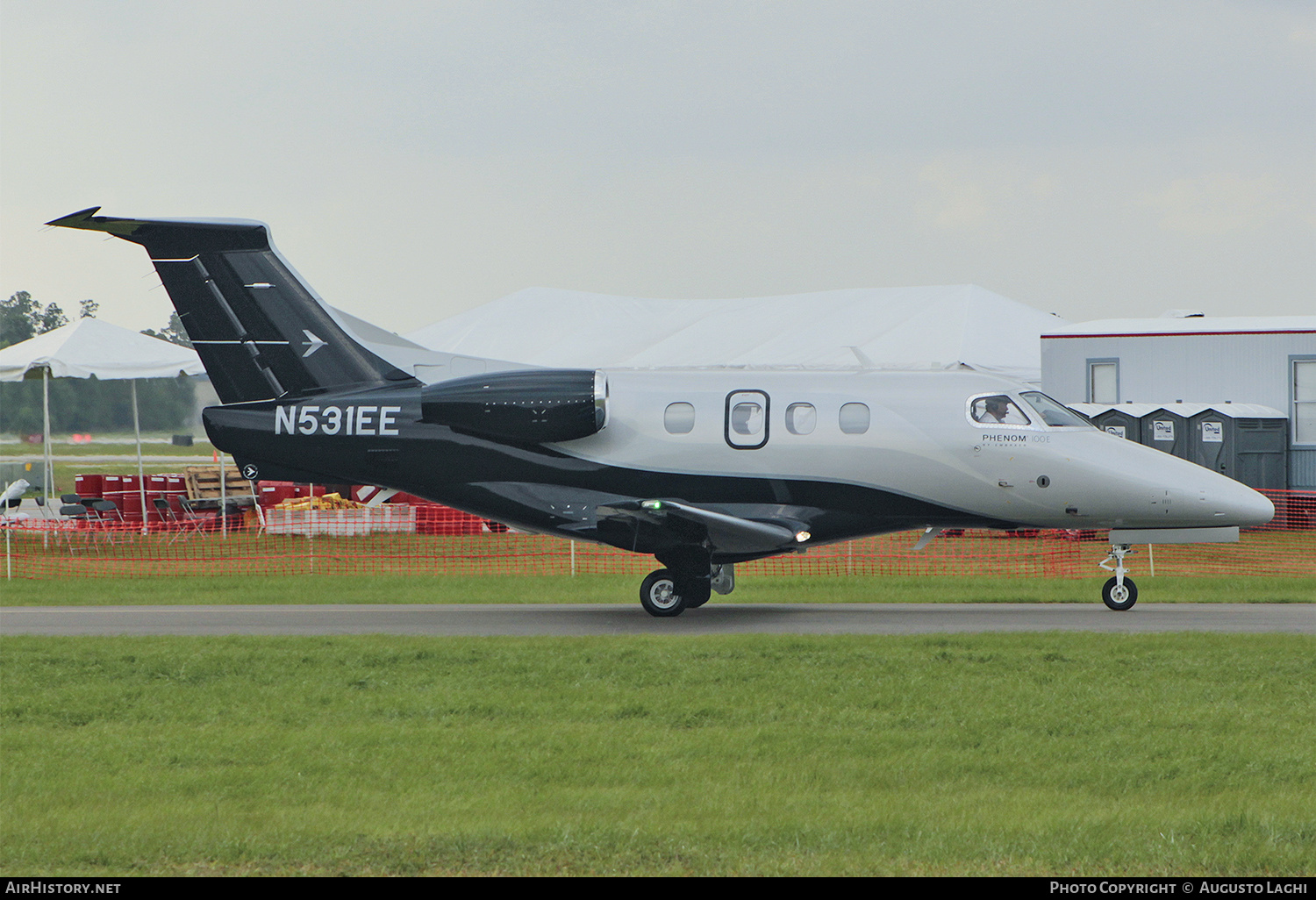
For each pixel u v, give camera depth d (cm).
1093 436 6203
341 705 3866
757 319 15000
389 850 2477
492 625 5800
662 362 14088
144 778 3048
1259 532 10138
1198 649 4622
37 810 2788
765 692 3975
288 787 2969
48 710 3831
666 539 5972
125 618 6081
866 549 9450
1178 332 10875
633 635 5144
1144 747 3266
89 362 10525
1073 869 2380
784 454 6156
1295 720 3544
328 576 7931
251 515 11588
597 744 3341
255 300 6550
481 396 6231
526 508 6278
